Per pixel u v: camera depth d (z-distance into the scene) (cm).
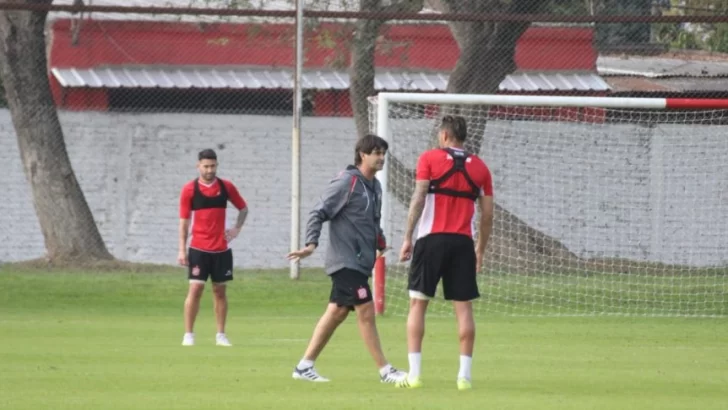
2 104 7981
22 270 7038
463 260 3167
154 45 8388
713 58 8094
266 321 5538
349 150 7688
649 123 7512
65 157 7300
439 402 2919
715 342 4834
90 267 7131
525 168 7475
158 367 3669
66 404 2838
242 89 8294
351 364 3841
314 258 7588
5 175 7519
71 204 7288
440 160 3158
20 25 7119
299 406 2827
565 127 7481
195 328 5134
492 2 6962
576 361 4016
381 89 7950
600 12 7525
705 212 7562
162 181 7681
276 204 7756
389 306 6150
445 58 8156
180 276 6944
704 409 2864
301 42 6400
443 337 4891
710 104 5781
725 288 6794
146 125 7656
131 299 6325
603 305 6331
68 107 8262
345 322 5562
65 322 5350
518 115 7175
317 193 7669
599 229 7544
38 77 7181
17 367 3641
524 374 3606
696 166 7544
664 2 7638
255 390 3131
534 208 7500
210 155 4444
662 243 7569
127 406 2809
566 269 7100
